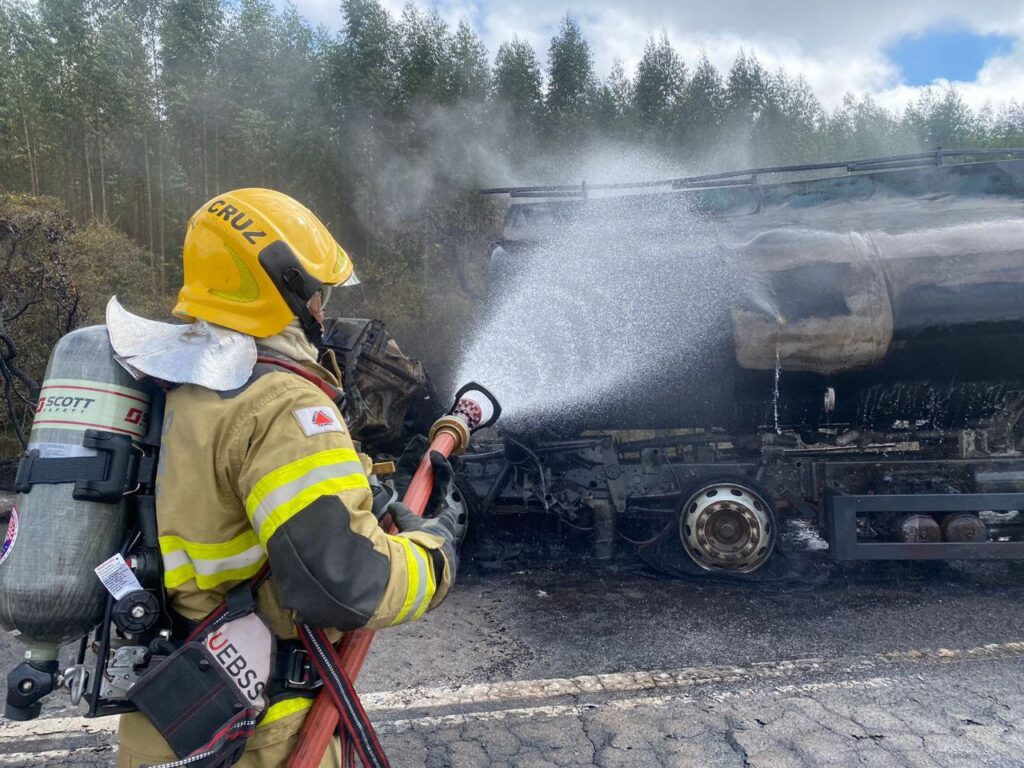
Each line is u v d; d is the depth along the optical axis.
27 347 9.07
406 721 3.12
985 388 4.74
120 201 21.72
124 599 1.22
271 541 1.16
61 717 3.19
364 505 1.24
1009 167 5.25
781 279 4.62
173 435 1.25
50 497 1.23
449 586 1.38
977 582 4.90
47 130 19.94
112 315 1.36
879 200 5.38
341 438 1.25
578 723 3.07
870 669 3.54
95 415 1.26
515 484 5.18
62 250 9.99
